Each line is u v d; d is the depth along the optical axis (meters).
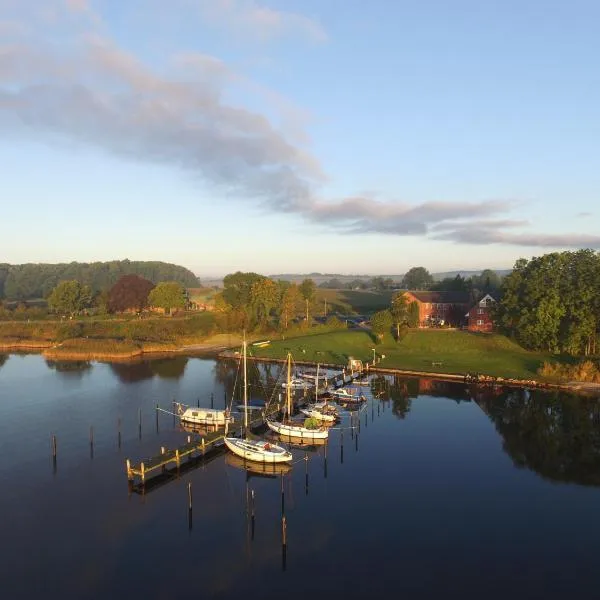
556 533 42.06
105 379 103.62
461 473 54.47
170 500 48.09
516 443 63.78
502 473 54.38
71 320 178.50
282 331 156.50
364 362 115.25
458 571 36.81
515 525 43.34
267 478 53.44
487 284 186.25
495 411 78.25
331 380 96.81
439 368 106.56
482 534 41.88
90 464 57.00
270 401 83.62
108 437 66.50
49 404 83.12
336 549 39.66
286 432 66.12
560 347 114.38
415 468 55.91
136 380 102.75
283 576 36.16
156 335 152.38
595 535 41.75
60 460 58.19
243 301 162.75
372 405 82.25
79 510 46.00
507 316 124.19
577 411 77.94
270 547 39.94
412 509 46.22
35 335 157.25
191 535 41.75
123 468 55.91
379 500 48.09
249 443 59.69
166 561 38.06
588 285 112.19
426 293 166.38
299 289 181.12
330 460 58.50
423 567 37.25
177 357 131.62
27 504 47.16
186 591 34.62
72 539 41.16
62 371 112.38
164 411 79.12
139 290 193.50
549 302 114.12
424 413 77.38
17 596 34.12
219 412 71.81
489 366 107.06
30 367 117.31
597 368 97.06
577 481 52.31
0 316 187.62
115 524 43.53
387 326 129.25
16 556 38.81
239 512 45.72
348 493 49.62
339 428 70.50
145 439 65.75
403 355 121.38
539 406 80.62
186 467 56.50
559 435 66.94
